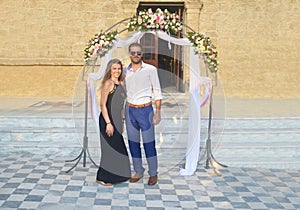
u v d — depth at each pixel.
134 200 3.69
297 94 9.20
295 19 9.07
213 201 3.69
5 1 8.54
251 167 4.89
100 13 8.77
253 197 3.81
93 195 3.80
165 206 3.55
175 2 8.89
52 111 6.31
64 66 8.87
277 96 9.23
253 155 5.16
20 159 4.99
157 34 4.54
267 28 9.08
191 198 3.76
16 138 5.47
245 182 4.29
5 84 8.79
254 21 9.04
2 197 3.65
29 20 8.66
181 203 3.63
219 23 8.98
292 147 5.18
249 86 9.23
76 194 3.81
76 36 8.80
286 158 5.09
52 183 4.11
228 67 9.15
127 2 8.62
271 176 4.54
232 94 9.23
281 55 9.18
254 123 5.78
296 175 4.61
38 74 8.82
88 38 8.81
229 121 5.74
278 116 5.97
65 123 5.70
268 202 3.69
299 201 3.72
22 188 3.92
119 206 3.53
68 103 7.52
